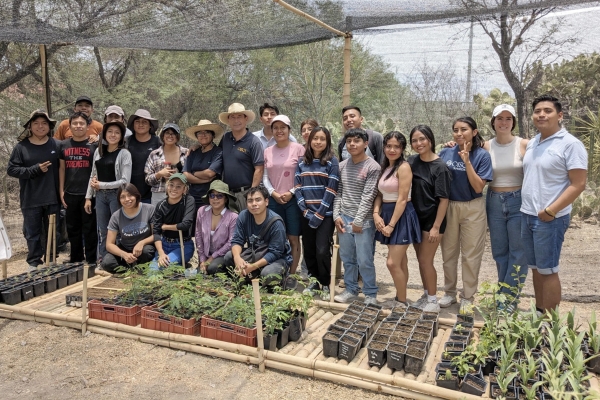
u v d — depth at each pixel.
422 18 5.13
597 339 3.60
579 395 2.91
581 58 5.49
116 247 5.72
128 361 3.93
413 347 3.72
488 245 7.12
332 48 13.91
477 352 3.47
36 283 5.29
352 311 4.54
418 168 4.70
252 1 4.68
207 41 5.93
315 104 14.04
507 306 4.08
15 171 6.05
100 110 11.86
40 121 6.11
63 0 4.73
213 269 5.31
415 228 4.68
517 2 4.64
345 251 5.08
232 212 5.50
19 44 7.92
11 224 9.09
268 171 5.52
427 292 5.00
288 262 5.14
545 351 3.68
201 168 5.92
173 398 3.40
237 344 3.92
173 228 5.58
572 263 5.96
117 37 5.65
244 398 3.39
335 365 3.56
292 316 4.18
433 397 3.29
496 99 6.09
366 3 4.77
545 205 4.09
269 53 13.62
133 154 6.25
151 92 13.30
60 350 4.14
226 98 14.02
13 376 3.74
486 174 4.54
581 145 3.96
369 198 4.78
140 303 4.55
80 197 6.36
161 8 4.83
